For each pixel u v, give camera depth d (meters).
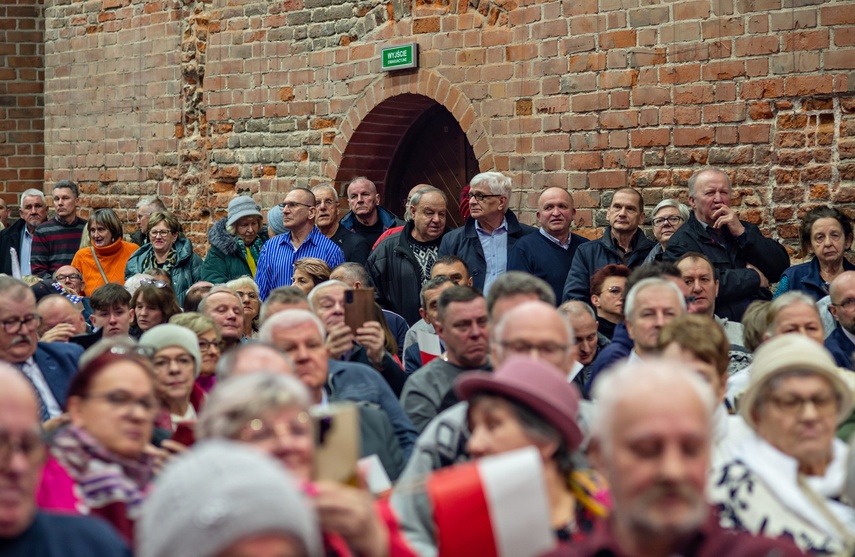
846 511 3.68
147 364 3.91
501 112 9.89
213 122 12.34
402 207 11.53
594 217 9.30
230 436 3.00
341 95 11.19
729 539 2.68
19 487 2.93
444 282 6.92
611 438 2.63
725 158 8.57
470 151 10.97
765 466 3.72
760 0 8.34
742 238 7.54
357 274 7.91
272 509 1.99
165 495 2.03
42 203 12.29
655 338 5.07
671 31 8.80
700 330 4.39
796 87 8.21
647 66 8.94
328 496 2.88
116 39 13.31
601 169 9.23
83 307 8.42
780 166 8.32
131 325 7.57
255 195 11.98
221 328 6.56
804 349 3.83
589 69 9.27
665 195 8.88
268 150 11.84
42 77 14.52
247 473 2.03
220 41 12.23
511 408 3.40
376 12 10.84
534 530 3.15
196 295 7.66
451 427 4.11
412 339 7.14
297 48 11.56
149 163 13.01
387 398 5.27
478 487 3.15
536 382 3.42
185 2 12.55
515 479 3.16
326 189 10.09
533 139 9.68
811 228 7.62
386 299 8.83
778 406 3.77
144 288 7.37
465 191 9.90
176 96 12.69
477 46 10.06
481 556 3.12
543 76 9.59
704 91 8.65
